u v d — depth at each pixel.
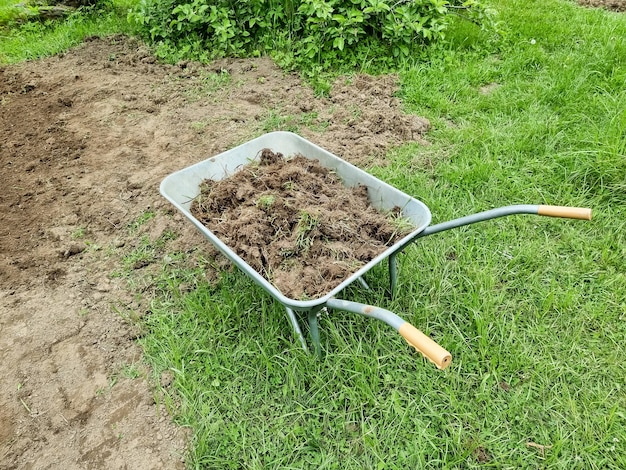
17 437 2.33
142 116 4.47
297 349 2.45
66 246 3.25
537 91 4.30
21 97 4.87
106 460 2.23
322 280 2.38
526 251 2.97
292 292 2.32
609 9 6.17
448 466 2.08
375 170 3.63
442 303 2.72
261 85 4.78
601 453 2.12
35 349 2.68
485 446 2.16
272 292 2.07
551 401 2.29
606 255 2.92
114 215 3.47
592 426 2.20
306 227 2.55
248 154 3.11
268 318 2.65
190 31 5.41
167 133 4.24
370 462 2.13
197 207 2.87
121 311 2.84
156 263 3.12
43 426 2.36
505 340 2.54
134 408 2.40
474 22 5.23
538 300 2.74
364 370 2.39
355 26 4.77
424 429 2.18
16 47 5.77
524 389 2.35
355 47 4.93
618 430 2.18
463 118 4.14
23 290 3.00
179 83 4.90
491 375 2.40
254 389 2.41
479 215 2.26
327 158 2.96
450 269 2.91
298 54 5.02
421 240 3.06
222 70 4.96
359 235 2.59
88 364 2.60
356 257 2.48
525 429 2.22
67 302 2.91
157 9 5.48
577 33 5.20
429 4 4.91
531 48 4.89
